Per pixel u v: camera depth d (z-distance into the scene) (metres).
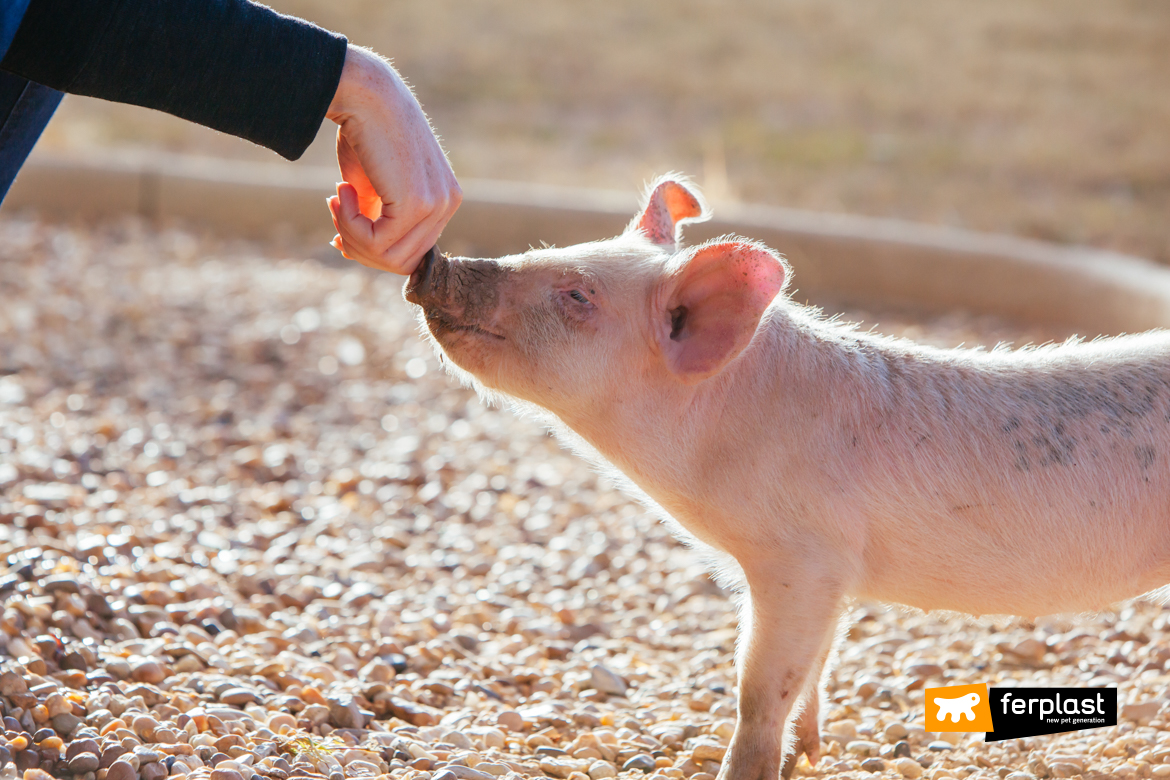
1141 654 4.25
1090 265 9.05
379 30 17.47
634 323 3.11
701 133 13.96
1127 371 3.26
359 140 2.74
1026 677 4.17
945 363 3.29
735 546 3.19
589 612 4.85
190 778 2.79
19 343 7.55
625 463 3.24
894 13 19.55
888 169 12.66
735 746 3.09
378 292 9.34
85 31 2.49
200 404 6.94
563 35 18.02
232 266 9.73
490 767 3.15
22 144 3.13
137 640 3.75
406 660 4.06
